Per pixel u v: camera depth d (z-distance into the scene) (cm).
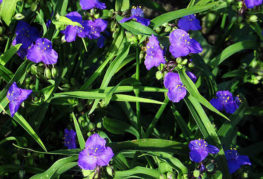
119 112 80
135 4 82
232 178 75
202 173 68
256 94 87
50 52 72
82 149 70
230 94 77
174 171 71
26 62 72
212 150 69
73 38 74
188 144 72
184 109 82
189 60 73
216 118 79
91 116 78
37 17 78
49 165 78
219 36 85
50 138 79
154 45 70
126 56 74
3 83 77
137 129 77
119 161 72
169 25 75
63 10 75
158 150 70
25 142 75
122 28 77
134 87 73
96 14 75
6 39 77
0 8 72
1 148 75
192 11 74
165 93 74
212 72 81
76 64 81
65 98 75
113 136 81
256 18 77
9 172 76
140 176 70
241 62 86
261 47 79
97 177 68
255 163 79
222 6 78
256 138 84
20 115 71
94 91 73
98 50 82
